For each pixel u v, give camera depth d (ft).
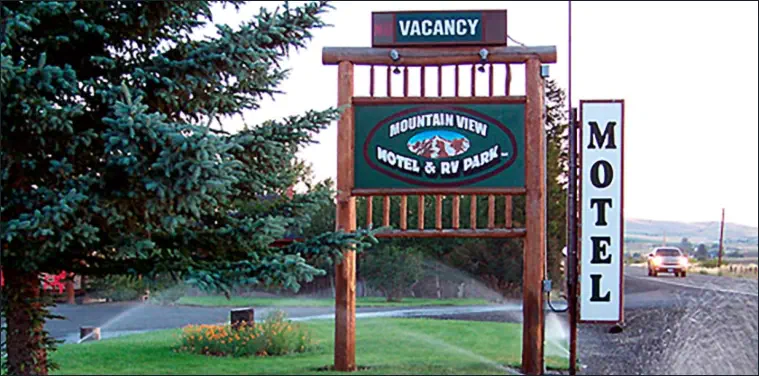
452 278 84.12
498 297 83.82
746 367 33.42
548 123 82.79
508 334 47.21
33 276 24.88
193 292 77.20
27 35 23.47
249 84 25.68
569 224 33.14
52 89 21.47
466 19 33.35
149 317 67.26
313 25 25.14
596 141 33.04
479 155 33.32
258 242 24.27
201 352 39.96
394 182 33.37
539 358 33.30
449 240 83.82
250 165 24.97
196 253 25.36
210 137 20.93
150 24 24.44
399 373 32.65
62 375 33.22
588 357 37.45
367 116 33.58
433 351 40.04
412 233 33.53
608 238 32.86
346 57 33.37
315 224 56.08
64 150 22.66
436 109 33.47
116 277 28.48
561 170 81.92
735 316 45.29
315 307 74.43
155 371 34.09
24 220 20.68
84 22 23.38
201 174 20.94
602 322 32.71
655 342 40.73
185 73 23.85
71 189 21.30
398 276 81.30
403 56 33.35
